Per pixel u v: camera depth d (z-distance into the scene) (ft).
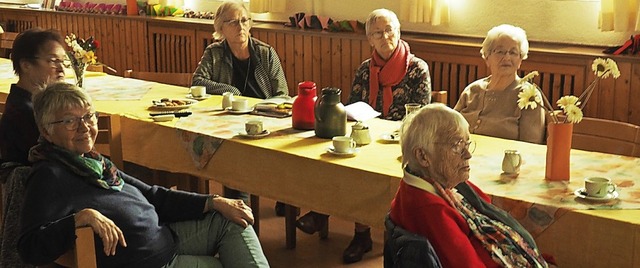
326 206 9.81
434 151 7.65
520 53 11.56
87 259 7.49
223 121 11.87
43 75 10.57
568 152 8.91
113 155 10.92
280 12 19.71
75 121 8.29
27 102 10.07
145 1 22.71
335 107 10.75
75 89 8.40
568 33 15.11
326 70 18.08
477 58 15.44
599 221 7.76
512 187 8.76
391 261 7.70
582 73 14.10
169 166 11.54
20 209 8.86
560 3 15.10
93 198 8.25
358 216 9.52
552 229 8.10
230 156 10.73
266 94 14.75
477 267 7.38
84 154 8.44
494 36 11.63
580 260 7.96
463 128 7.74
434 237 7.44
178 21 21.09
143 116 12.05
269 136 10.96
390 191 9.12
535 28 15.52
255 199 13.15
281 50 18.90
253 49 14.70
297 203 10.12
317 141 10.69
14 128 9.89
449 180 7.76
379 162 9.68
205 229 9.12
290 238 12.97
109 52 23.58
